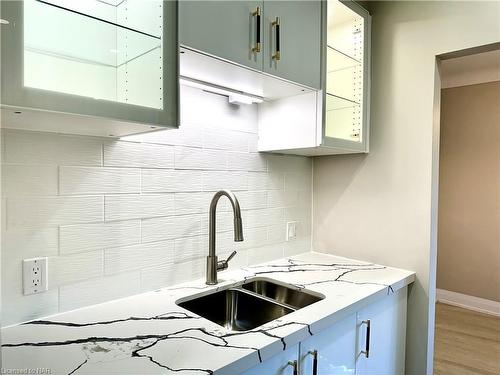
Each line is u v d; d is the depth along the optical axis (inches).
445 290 149.3
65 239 45.5
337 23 73.2
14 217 41.4
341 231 80.1
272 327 42.3
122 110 36.2
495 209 135.9
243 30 48.1
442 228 149.9
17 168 41.6
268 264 73.0
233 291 59.6
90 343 37.7
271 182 74.2
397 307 65.7
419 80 68.6
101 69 42.2
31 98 30.4
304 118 64.2
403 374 69.2
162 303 49.8
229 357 34.9
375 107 74.9
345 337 51.7
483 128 138.2
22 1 30.1
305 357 44.2
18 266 41.9
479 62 122.0
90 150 47.5
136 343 37.8
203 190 61.1
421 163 68.3
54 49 38.9
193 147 59.5
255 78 54.2
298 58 57.1
